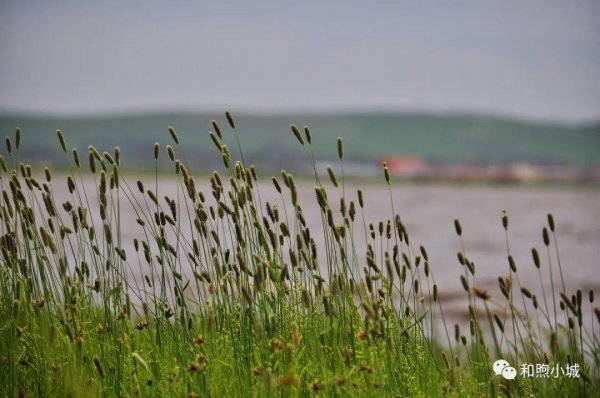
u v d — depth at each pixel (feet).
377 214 159.43
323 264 65.82
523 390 24.29
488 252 96.02
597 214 163.84
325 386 22.49
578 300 23.07
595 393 23.59
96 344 25.63
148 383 23.67
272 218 23.88
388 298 24.41
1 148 343.05
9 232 24.85
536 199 246.68
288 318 24.68
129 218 109.81
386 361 23.97
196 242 25.00
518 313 23.89
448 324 44.98
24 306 25.27
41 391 24.84
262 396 22.65
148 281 25.84
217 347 24.16
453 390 23.73
